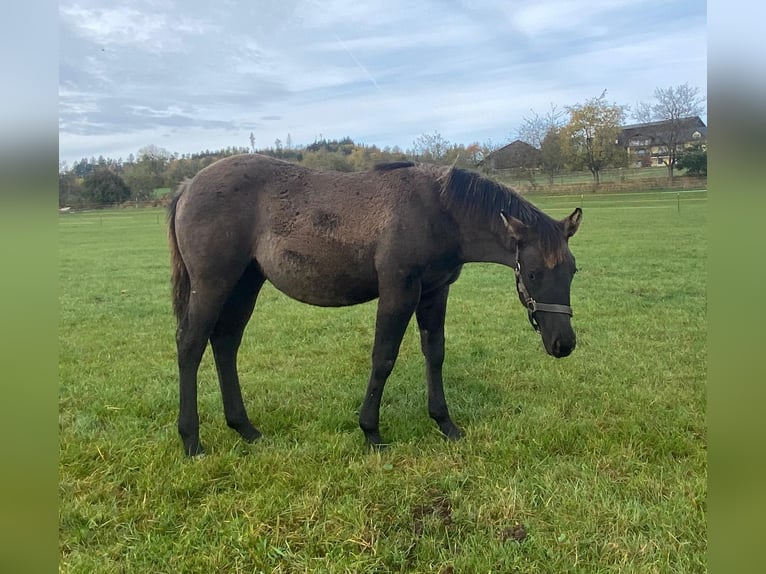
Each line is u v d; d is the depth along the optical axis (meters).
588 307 8.03
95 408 4.52
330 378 5.34
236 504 3.12
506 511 2.99
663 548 2.68
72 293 10.52
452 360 5.82
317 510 3.03
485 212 3.79
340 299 3.96
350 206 3.76
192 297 3.81
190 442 3.72
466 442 3.87
